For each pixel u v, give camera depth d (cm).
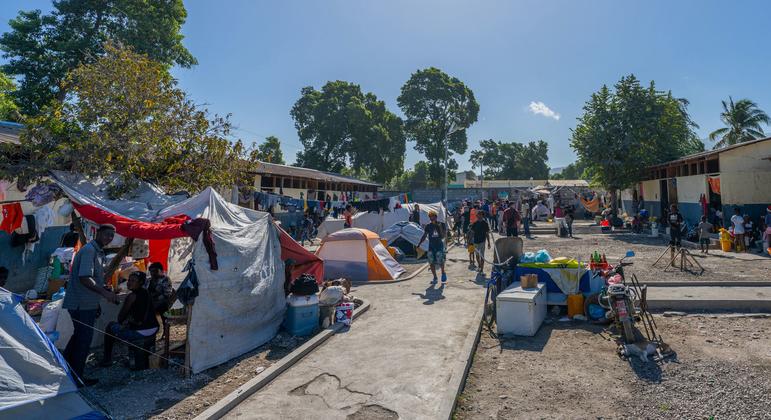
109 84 791
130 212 644
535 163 8838
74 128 697
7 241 933
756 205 1738
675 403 431
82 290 498
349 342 645
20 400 359
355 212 1878
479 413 432
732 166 1764
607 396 454
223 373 539
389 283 1088
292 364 563
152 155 823
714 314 749
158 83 855
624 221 2705
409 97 5991
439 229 1057
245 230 670
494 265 783
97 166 698
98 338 641
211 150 900
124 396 476
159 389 495
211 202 671
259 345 636
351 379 509
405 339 646
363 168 5444
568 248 1697
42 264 1026
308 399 461
